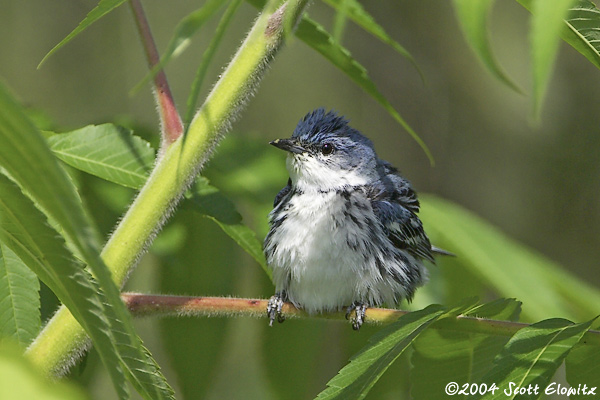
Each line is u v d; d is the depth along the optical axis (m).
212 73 19.62
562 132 19.28
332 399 5.04
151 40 6.43
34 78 18.02
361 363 5.21
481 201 18.91
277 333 9.22
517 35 19.45
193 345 8.59
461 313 5.87
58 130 8.66
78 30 5.14
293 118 20.25
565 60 19.28
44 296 6.87
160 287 8.89
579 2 5.32
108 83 18.39
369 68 19.28
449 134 19.14
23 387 2.83
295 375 9.15
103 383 15.23
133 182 6.68
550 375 4.77
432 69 19.19
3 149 3.14
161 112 6.29
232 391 16.73
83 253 3.22
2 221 4.02
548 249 18.92
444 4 18.86
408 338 5.29
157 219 6.16
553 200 19.03
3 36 17.98
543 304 8.43
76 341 5.71
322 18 19.20
